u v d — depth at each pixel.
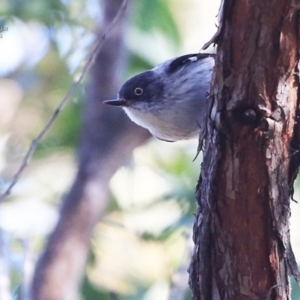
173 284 8.23
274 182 5.71
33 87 13.43
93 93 12.16
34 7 12.64
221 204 5.84
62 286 10.25
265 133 5.50
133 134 11.66
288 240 5.99
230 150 5.63
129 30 12.65
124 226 12.01
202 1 14.87
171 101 9.74
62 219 10.84
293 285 9.70
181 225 11.65
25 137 13.27
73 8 12.95
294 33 5.30
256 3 5.23
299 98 5.54
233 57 5.44
